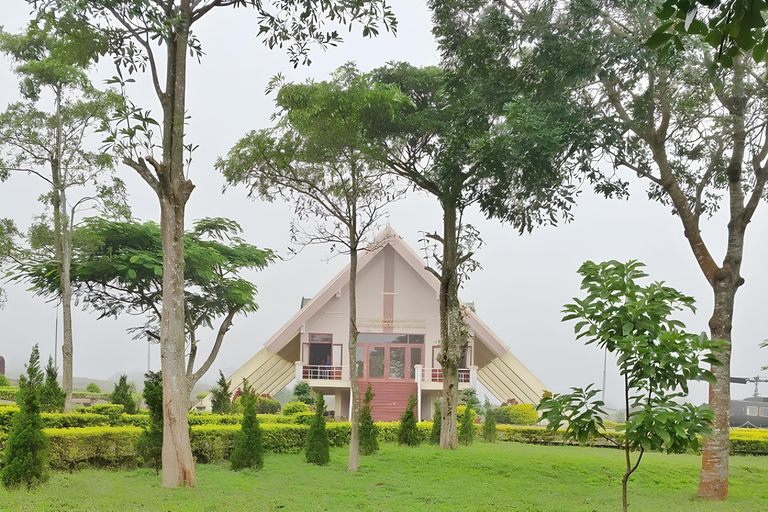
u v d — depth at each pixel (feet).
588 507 37.29
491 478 46.16
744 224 44.73
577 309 22.40
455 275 63.72
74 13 39.47
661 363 20.45
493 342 96.17
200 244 88.43
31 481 34.06
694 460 58.90
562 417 22.53
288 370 119.44
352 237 50.90
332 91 49.19
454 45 50.11
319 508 33.91
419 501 37.88
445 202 58.49
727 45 11.41
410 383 99.55
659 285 22.39
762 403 112.57
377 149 50.57
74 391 122.83
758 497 42.88
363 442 55.01
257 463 45.57
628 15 43.88
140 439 42.86
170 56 40.88
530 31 45.60
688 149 56.24
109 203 78.95
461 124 50.34
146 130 38.01
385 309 102.53
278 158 51.39
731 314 43.80
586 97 48.70
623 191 54.85
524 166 47.47
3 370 140.26
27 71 75.61
